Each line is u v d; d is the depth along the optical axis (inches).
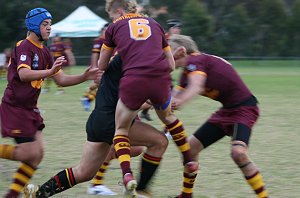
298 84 2214.6
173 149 817.5
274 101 1535.4
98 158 503.2
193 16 4749.0
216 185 606.9
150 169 504.7
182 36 516.7
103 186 574.9
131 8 494.3
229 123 515.2
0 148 505.7
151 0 5226.4
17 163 717.3
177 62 512.1
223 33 5108.3
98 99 500.1
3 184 609.3
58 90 1838.1
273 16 4896.7
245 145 494.6
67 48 2001.7
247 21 4975.4
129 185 445.4
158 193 573.9
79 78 536.4
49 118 1149.7
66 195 567.2
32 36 514.9
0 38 4790.8
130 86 458.0
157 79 461.7
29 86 507.8
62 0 5073.8
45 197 507.8
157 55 467.2
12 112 507.2
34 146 511.2
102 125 489.4
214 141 535.8
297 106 1405.0
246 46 5032.0
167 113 487.8
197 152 537.3
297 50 4867.1
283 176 649.0
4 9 4746.6
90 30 3383.4
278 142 877.8
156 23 490.3
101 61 494.0
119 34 477.7
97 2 5167.3
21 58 501.4
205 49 4793.3
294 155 773.3
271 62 4500.5
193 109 1333.7
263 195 501.7
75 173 505.0
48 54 529.7
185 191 526.0
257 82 2326.5
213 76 509.4
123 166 459.5
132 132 490.3
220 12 5196.9
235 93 513.3
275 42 4916.3
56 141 875.4
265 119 1155.3
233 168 690.2
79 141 875.4
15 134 503.5
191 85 494.6
